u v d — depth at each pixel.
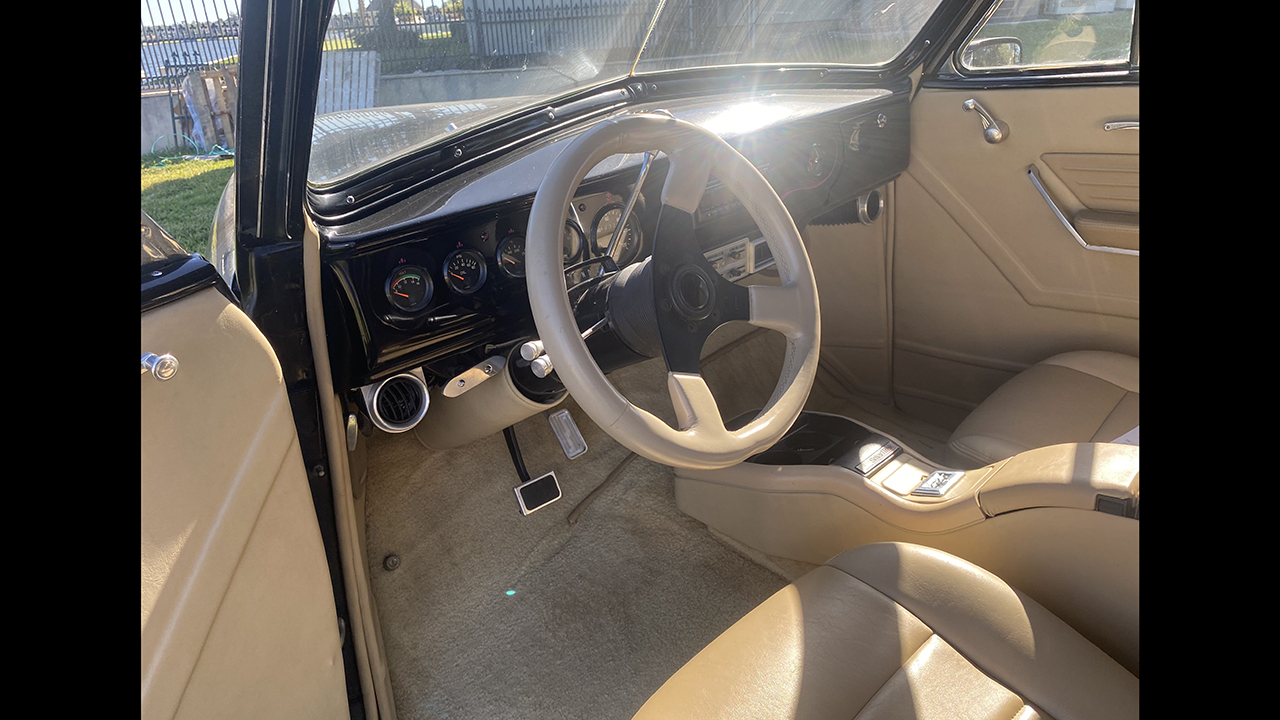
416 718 1.51
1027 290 2.01
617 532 1.86
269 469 0.97
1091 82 1.76
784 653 0.97
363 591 1.29
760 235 1.69
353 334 1.18
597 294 1.17
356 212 1.20
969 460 1.65
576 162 0.98
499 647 1.63
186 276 0.86
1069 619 1.11
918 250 2.16
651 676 1.57
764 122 1.62
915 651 0.95
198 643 0.94
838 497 1.47
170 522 0.88
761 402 2.29
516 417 1.50
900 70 2.00
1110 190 1.81
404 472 1.83
